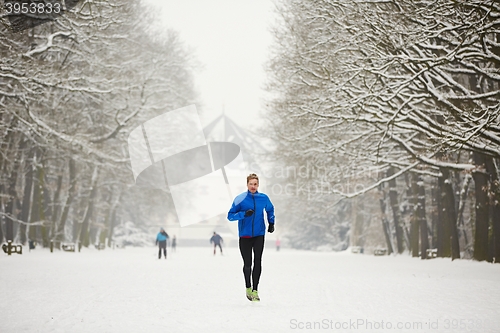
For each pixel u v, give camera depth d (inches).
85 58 1524.4
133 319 394.3
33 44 1358.3
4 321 383.2
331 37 1124.5
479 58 878.4
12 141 1715.1
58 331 345.1
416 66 933.8
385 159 1352.1
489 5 819.4
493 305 475.5
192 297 538.9
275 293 581.6
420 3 954.1
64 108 1657.2
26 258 1370.6
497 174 1333.7
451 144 970.1
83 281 716.0
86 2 1250.6
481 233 1310.3
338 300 514.6
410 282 729.0
